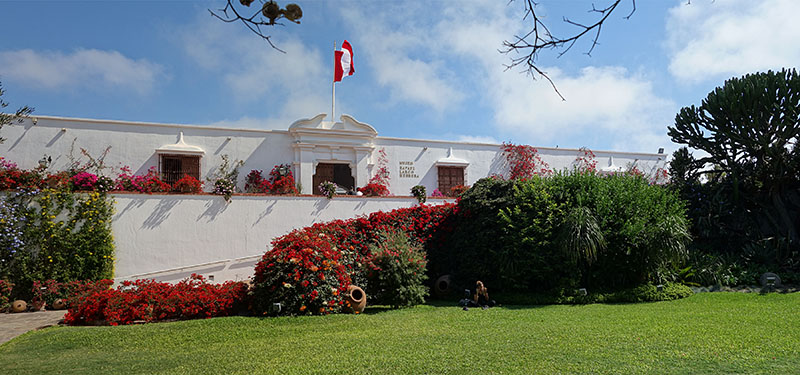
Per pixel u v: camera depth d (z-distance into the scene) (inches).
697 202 570.6
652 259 400.2
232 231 486.3
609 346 224.8
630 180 451.8
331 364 205.3
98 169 527.2
